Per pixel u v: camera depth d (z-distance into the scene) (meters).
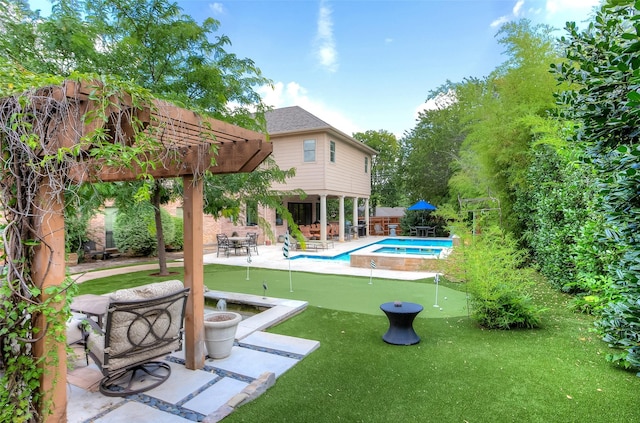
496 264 4.82
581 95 2.34
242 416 2.74
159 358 3.64
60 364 2.31
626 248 2.71
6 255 2.06
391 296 6.69
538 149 7.31
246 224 17.39
